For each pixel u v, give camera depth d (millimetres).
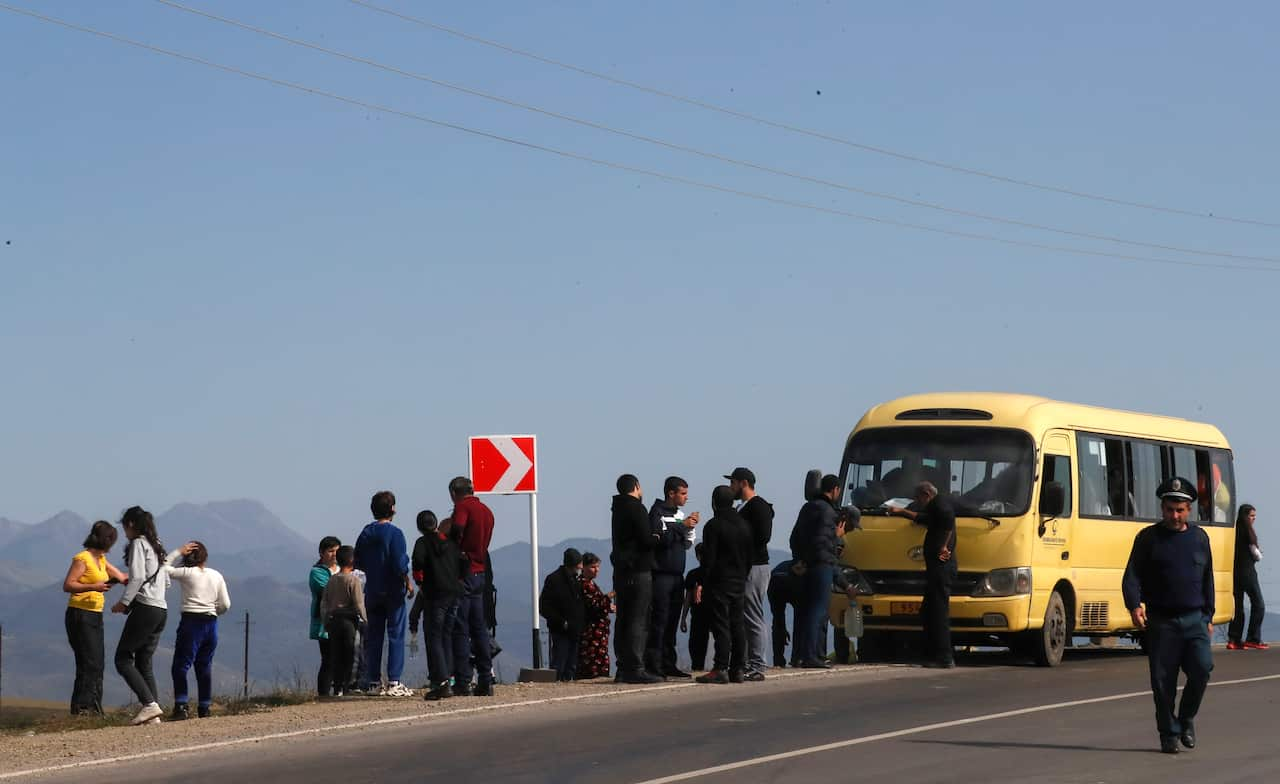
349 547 18391
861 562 21578
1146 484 24422
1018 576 20938
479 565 17891
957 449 21672
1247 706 16203
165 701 19328
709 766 11953
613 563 18734
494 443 21547
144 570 16438
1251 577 26906
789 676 19516
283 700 18109
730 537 18734
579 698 17172
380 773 11875
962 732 13945
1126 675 19875
